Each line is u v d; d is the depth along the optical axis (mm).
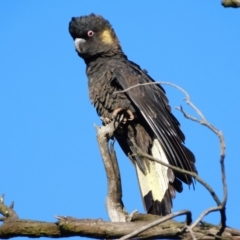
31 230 7703
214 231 7207
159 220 5859
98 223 7648
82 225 7625
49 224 7707
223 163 5836
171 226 7469
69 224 7625
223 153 5793
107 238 7680
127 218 8500
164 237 7504
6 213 7906
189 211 6266
